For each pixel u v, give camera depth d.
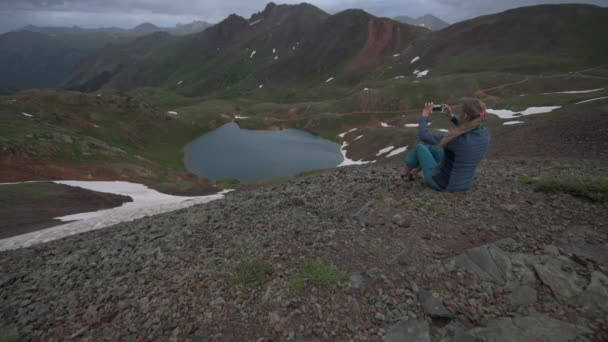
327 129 152.50
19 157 54.50
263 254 6.04
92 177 58.03
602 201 6.30
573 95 88.88
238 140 146.25
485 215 6.36
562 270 4.71
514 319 4.12
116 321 4.99
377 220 6.64
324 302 4.70
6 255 9.87
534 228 5.80
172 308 5.03
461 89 148.38
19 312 5.71
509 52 195.00
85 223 23.91
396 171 10.58
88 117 113.75
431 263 5.21
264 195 10.48
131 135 115.81
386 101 156.25
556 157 14.57
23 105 98.12
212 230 7.72
